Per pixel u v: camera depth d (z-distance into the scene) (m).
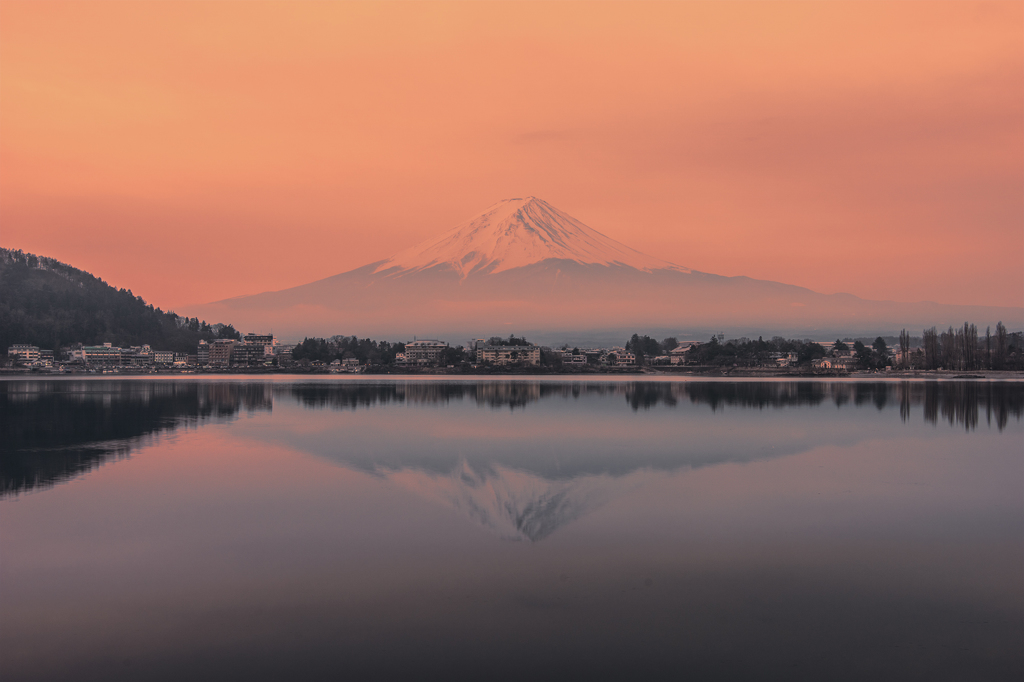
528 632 30.81
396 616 32.31
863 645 29.86
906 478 63.91
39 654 28.95
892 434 95.00
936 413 123.12
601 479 63.66
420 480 62.56
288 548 41.84
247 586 35.81
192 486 59.25
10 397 157.62
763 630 31.14
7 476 63.25
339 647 29.50
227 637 30.36
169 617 32.22
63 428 98.94
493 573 37.72
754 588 35.78
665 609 33.22
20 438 88.25
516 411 129.62
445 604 33.69
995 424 105.75
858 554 41.12
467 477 64.38
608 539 43.94
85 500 53.84
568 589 35.53
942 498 55.41
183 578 36.94
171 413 122.25
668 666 28.14
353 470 67.38
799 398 160.12
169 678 27.19
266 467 68.56
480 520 48.38
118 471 65.88
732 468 69.25
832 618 32.41
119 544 42.59
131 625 31.45
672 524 47.56
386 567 38.62
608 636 30.52
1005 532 45.59
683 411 129.25
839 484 61.31
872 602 34.16
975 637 30.56
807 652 29.28
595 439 90.06
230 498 54.75
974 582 36.66
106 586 35.88
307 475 64.56
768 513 50.62
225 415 119.62
